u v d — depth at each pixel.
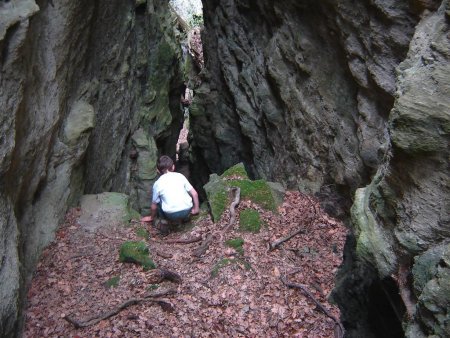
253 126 13.15
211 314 5.75
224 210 8.13
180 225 8.43
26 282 6.04
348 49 7.75
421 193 3.23
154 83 16.42
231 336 5.41
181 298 6.01
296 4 9.66
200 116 17.19
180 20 28.97
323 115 9.18
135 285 6.30
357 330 5.14
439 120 3.04
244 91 13.64
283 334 5.45
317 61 9.40
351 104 8.34
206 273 6.57
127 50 13.09
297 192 9.38
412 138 3.17
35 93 6.88
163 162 8.12
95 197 8.97
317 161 9.39
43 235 7.16
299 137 10.22
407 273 3.46
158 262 6.96
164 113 17.50
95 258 6.98
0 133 4.99
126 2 12.59
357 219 4.17
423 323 3.01
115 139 12.24
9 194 5.51
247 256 6.89
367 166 7.45
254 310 5.83
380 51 6.78
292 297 6.07
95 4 9.80
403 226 3.43
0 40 5.08
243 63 13.55
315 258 7.02
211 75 16.70
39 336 5.31
